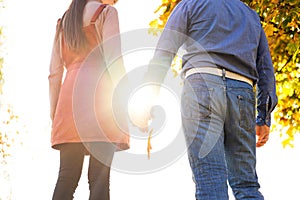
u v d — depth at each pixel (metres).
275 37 6.32
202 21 3.13
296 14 6.18
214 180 2.95
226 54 3.08
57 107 3.41
